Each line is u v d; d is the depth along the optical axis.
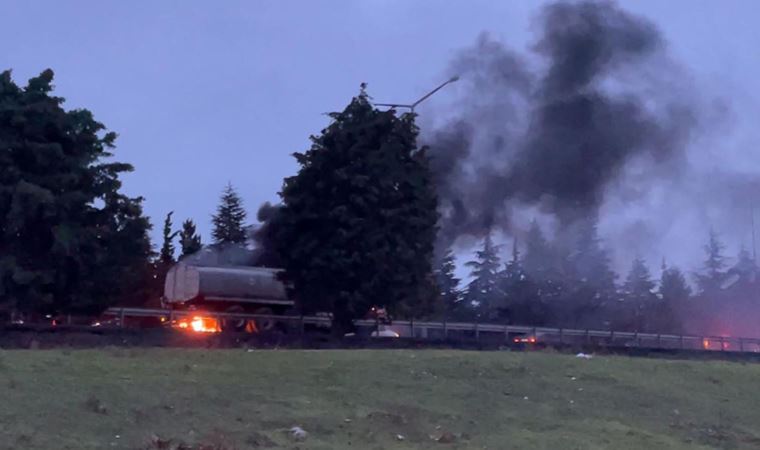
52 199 27.34
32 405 13.92
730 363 24.92
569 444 15.25
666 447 15.84
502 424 16.31
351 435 14.57
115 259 29.05
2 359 16.86
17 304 27.23
